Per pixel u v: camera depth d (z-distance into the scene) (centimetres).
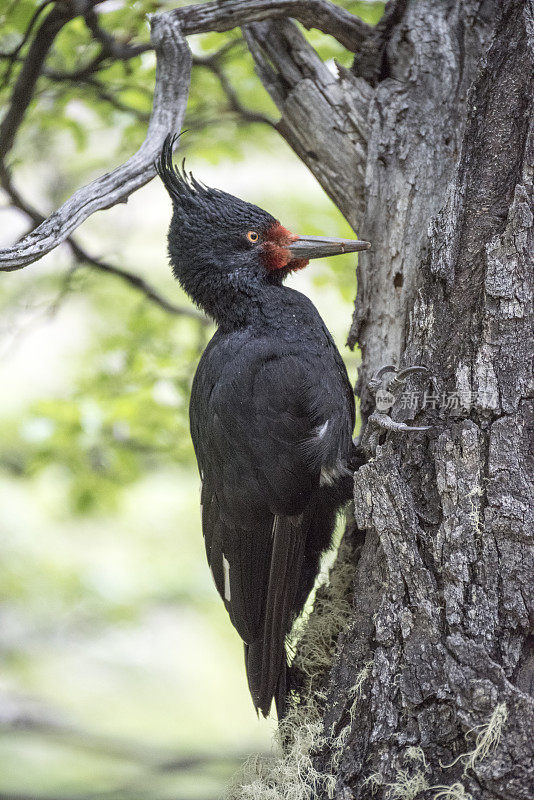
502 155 601
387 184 711
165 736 1747
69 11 845
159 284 1398
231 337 723
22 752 1612
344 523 777
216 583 737
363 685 558
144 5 916
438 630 535
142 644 1819
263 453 690
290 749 597
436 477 568
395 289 700
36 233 613
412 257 693
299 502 695
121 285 1384
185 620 1850
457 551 542
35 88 927
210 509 732
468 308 589
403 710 533
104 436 1193
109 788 1498
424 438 584
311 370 700
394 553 560
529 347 560
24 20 920
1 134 919
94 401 1179
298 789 558
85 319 1467
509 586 525
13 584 1627
